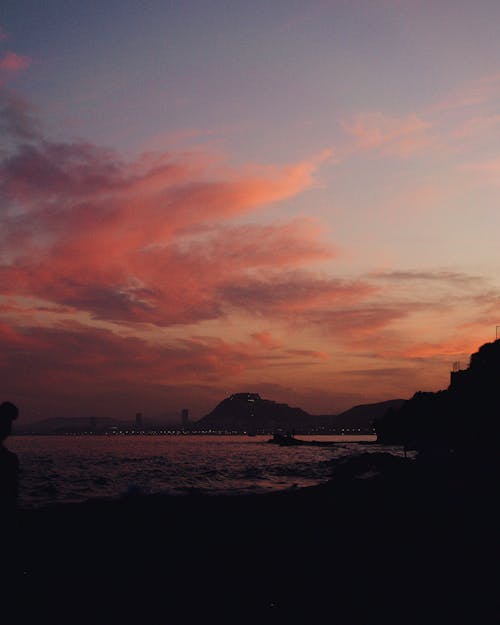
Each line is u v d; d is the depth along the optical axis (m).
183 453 135.88
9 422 9.46
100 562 13.73
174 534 16.56
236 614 10.51
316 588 11.87
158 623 10.09
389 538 15.96
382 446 162.12
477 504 21.11
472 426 41.84
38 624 9.91
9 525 9.56
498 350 43.56
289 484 41.12
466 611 10.41
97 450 159.62
